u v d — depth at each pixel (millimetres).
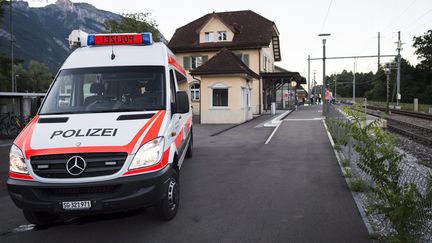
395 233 4086
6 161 11406
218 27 35031
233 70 22703
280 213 5609
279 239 4633
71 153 4520
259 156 10781
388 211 3902
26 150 4637
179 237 4789
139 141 4730
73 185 4441
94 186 4496
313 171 8547
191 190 7066
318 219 5312
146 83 5922
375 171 4398
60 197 4512
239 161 10070
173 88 6418
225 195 6672
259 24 36781
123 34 6652
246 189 7066
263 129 18578
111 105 5676
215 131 18297
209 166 9445
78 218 5645
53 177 4523
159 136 4941
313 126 18969
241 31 36250
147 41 6625
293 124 20281
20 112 20156
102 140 4668
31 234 5062
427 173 3793
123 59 6238
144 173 4637
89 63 6191
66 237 4926
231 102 23078
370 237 4605
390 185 4199
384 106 51156
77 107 5684
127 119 5184
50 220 5531
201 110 23516
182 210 5855
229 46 33875
